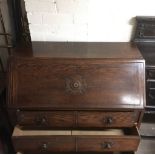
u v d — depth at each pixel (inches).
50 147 48.6
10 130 61.1
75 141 47.4
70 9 54.8
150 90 54.2
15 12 60.5
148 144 65.1
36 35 59.1
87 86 47.1
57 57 48.4
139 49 55.8
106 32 58.7
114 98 46.9
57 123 50.0
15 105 46.9
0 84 58.4
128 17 56.1
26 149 49.3
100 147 48.8
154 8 54.7
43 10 54.8
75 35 59.2
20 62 47.9
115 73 47.7
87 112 48.2
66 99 46.8
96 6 54.4
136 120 49.9
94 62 47.8
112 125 50.0
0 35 65.4
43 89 47.1
